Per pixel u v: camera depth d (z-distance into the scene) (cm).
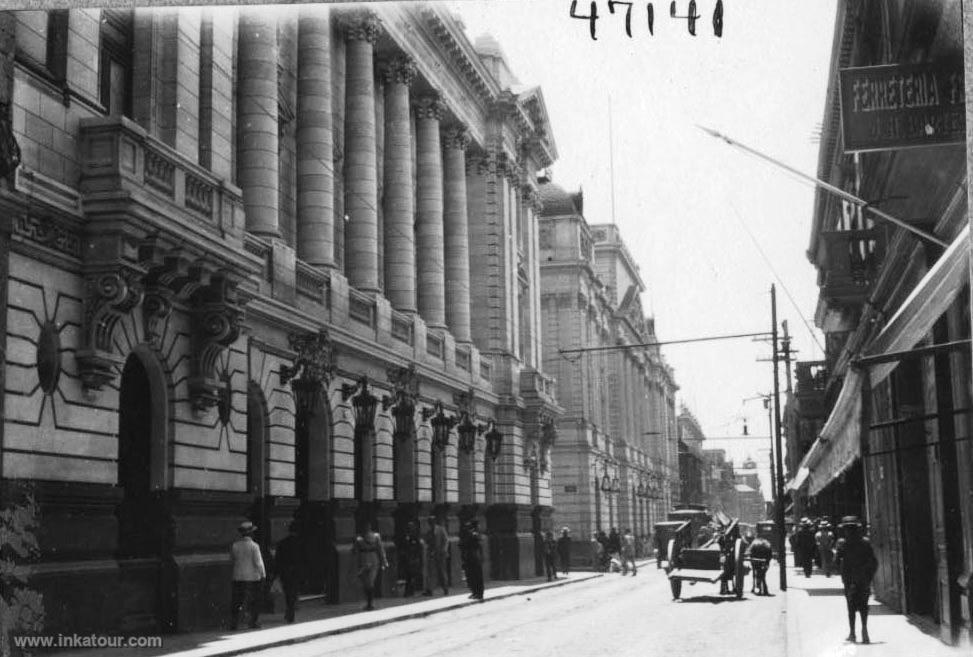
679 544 2948
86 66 1850
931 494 1805
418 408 3569
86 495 1695
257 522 2453
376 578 2831
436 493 3803
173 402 1992
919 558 1867
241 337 2258
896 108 1229
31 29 1722
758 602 2658
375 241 3394
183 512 1989
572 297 6794
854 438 1346
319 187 3023
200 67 2266
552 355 6775
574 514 6600
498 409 4538
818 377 3769
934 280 942
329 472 2859
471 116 4506
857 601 1536
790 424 5159
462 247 4331
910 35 1484
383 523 3181
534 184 5275
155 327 1917
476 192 4675
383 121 3772
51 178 1717
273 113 2695
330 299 2941
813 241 2986
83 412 1730
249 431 2492
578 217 6881
